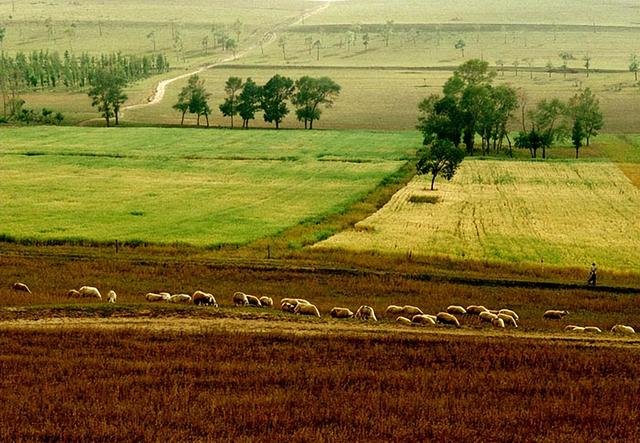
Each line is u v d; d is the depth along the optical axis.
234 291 54.88
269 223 81.81
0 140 148.25
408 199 101.25
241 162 128.12
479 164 135.00
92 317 41.09
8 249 67.06
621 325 45.31
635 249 75.00
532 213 93.81
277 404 29.27
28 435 25.77
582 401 30.69
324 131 173.75
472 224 85.94
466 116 151.50
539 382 32.72
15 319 40.38
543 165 134.62
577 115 156.75
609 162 138.25
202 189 103.88
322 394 30.38
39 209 86.81
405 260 66.75
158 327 39.31
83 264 61.75
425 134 153.62
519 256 70.00
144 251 68.19
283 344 37.06
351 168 124.50
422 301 53.75
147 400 29.09
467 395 31.00
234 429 26.69
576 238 79.62
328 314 46.19
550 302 54.97
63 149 137.50
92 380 31.25
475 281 60.06
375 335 39.12
